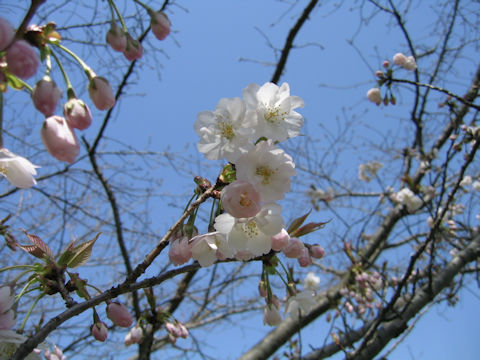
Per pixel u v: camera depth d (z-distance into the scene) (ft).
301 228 1.04
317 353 2.31
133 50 0.92
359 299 2.30
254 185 0.76
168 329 1.73
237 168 0.78
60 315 0.77
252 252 0.85
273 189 0.79
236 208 0.75
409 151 2.99
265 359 2.41
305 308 1.26
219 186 0.86
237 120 0.82
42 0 0.65
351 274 2.30
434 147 2.88
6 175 0.86
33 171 0.86
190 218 0.89
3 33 0.60
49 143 0.66
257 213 0.76
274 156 0.79
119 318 0.90
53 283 0.85
